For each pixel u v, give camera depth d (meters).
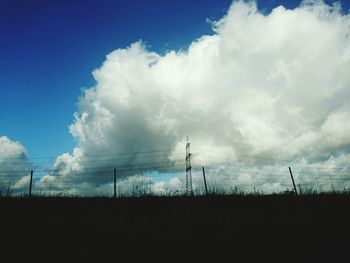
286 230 8.95
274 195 15.87
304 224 9.66
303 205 13.14
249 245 7.55
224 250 7.22
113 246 7.48
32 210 11.53
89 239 7.97
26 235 8.08
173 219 10.41
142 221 10.07
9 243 7.38
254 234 8.53
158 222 9.95
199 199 14.60
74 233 8.45
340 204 13.28
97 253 6.98
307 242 7.66
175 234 8.54
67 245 7.45
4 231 8.35
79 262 6.40
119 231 8.78
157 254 6.96
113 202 13.89
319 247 7.15
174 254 6.98
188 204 13.41
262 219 10.33
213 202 13.88
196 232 8.75
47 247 7.25
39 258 6.56
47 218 10.16
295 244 7.52
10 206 12.15
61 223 9.49
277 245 7.50
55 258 6.61
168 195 15.66
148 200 14.39
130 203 13.73
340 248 6.91
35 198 14.22
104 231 8.76
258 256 6.71
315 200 14.45
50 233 8.36
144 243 7.74
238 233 8.66
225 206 12.97
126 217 10.70
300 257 6.54
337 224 9.62
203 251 7.14
